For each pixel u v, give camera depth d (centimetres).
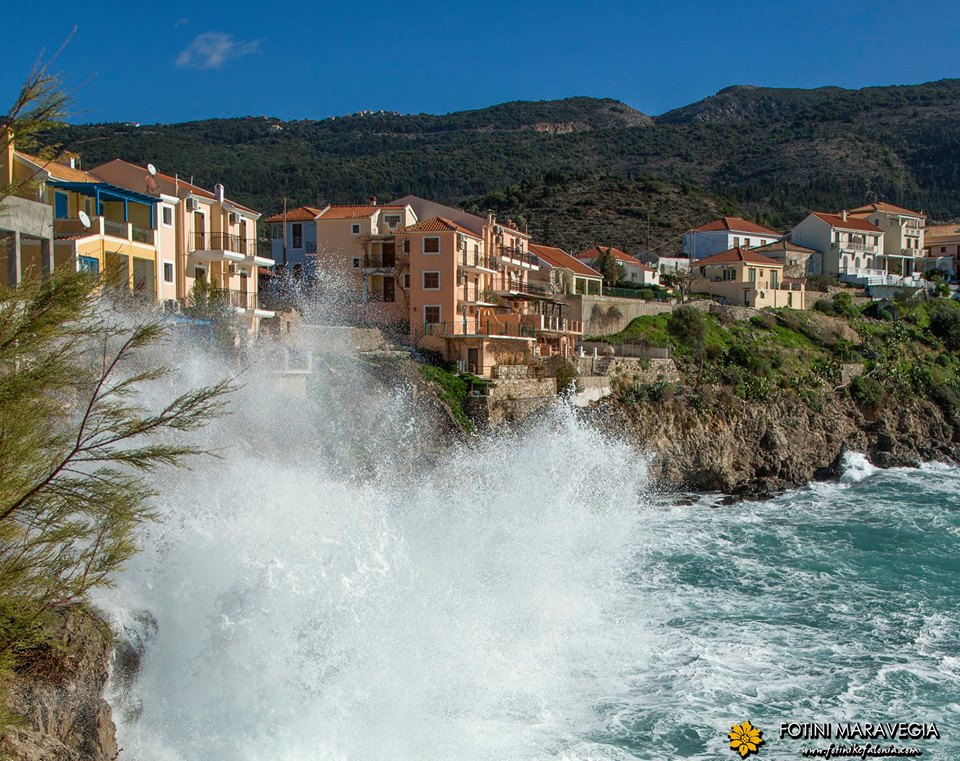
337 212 7244
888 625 2978
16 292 1203
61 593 1324
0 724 1248
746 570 3709
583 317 8000
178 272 5053
